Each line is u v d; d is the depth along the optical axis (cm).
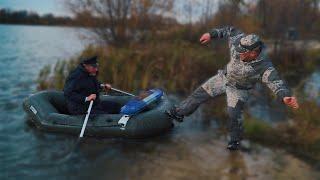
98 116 777
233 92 690
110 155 698
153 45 1446
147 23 1752
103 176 624
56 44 2408
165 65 1228
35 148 721
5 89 1139
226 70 703
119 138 763
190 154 704
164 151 716
